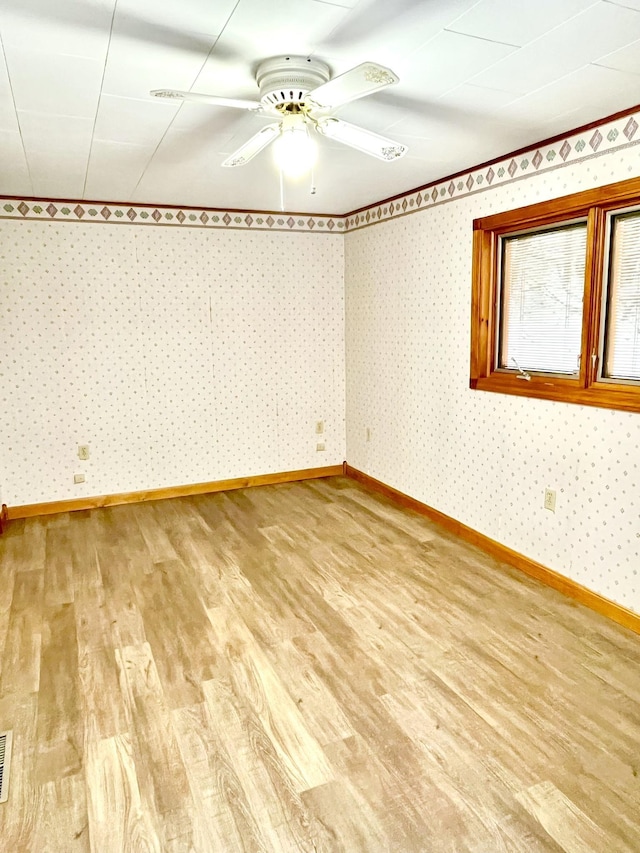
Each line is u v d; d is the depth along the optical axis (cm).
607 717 198
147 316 426
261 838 154
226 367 459
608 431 257
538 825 157
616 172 243
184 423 452
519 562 316
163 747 187
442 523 384
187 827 158
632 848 150
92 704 208
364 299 458
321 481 499
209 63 188
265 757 182
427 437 394
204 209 430
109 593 292
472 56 186
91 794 169
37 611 274
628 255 254
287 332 476
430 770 176
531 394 297
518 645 242
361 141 207
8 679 222
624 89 214
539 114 240
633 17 161
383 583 301
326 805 164
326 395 502
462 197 336
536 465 300
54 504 420
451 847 151
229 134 256
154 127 246
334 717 200
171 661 233
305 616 268
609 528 261
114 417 428
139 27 163
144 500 446
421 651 238
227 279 447
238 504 437
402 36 171
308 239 469
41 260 392
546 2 151
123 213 407
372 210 432
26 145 269
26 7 151
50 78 196
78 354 411
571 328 287
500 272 328
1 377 394
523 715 200
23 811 163
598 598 268
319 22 162
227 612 272
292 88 181
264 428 482
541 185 281
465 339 345
